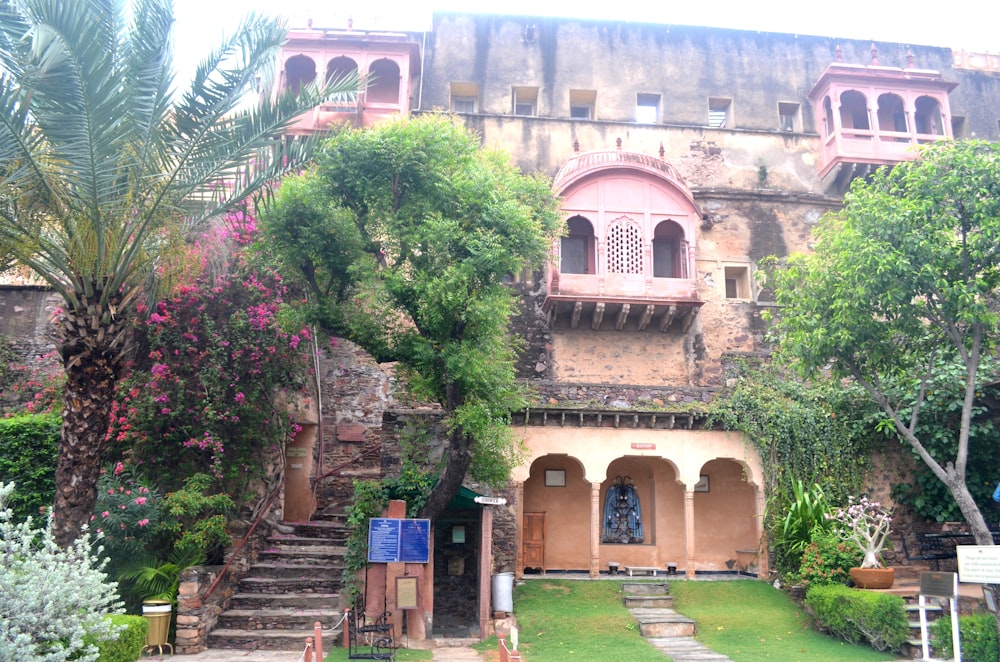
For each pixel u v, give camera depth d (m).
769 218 20.44
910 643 10.49
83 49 8.20
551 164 20.67
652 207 18.36
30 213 9.16
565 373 18.20
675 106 22.05
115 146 8.98
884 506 14.59
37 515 11.53
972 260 11.40
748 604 12.86
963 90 23.41
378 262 11.90
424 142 11.29
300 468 15.77
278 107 10.18
